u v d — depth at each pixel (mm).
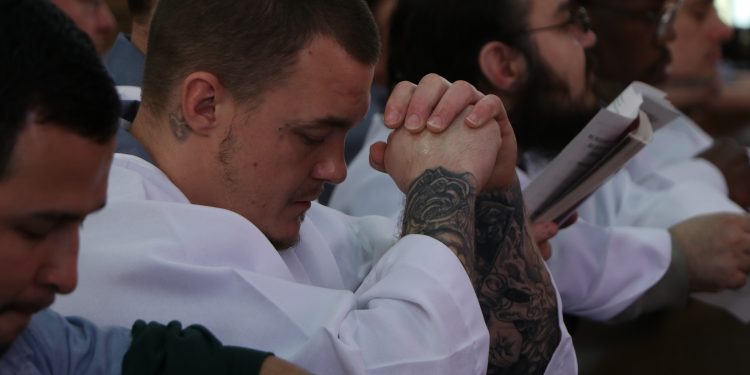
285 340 2277
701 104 5762
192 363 1858
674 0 4695
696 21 5617
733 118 6297
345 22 2404
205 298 2299
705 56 5676
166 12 2486
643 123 2934
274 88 2393
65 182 1542
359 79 2414
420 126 2559
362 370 2197
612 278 3926
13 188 1510
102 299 2246
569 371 2811
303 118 2408
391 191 3678
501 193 2723
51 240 1588
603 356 4734
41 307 1625
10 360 1792
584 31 3895
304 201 2539
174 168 2500
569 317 4148
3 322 1609
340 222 3006
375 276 2402
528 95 3832
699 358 4617
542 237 3164
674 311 4543
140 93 2852
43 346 1854
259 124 2420
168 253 2314
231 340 2277
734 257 4008
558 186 3070
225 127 2436
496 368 2668
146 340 1893
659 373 4617
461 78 3889
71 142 1528
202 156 2473
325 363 2207
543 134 3871
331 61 2387
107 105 1575
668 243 4016
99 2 3871
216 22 2408
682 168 4820
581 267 3914
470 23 3844
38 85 1498
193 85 2436
